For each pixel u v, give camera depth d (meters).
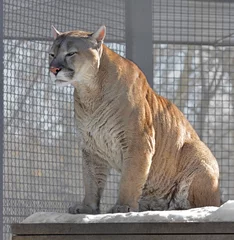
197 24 14.09
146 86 10.96
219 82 16.11
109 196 12.67
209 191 10.99
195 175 11.02
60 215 9.29
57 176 12.06
